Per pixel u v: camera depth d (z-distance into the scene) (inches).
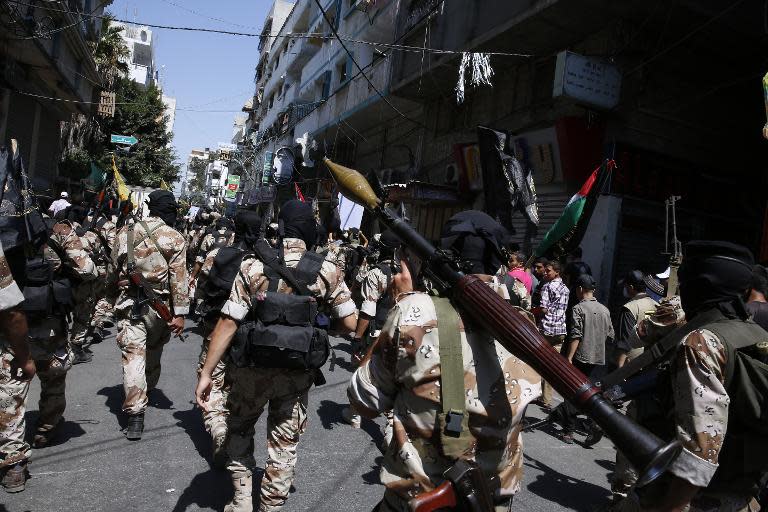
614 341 261.3
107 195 366.9
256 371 116.6
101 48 1023.6
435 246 72.7
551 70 404.8
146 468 148.9
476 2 407.8
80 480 138.1
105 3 791.7
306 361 114.9
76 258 156.1
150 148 1393.9
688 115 376.5
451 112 536.4
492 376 64.9
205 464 155.3
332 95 788.0
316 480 152.6
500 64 442.0
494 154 341.7
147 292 171.0
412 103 608.1
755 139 411.5
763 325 107.0
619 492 130.8
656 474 48.8
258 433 186.4
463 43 418.0
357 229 425.7
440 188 478.3
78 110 783.7
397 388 69.0
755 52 364.5
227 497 136.6
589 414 53.4
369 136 754.8
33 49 546.9
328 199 709.9
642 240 363.6
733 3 323.9
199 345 316.5
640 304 203.2
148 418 188.1
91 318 273.0
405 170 618.8
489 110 471.8
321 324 123.6
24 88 631.2
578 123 352.5
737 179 404.2
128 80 1398.9
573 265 294.2
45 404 153.5
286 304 114.7
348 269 371.6
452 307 66.1
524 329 58.2
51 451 153.8
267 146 1332.4
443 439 62.2
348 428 199.5
